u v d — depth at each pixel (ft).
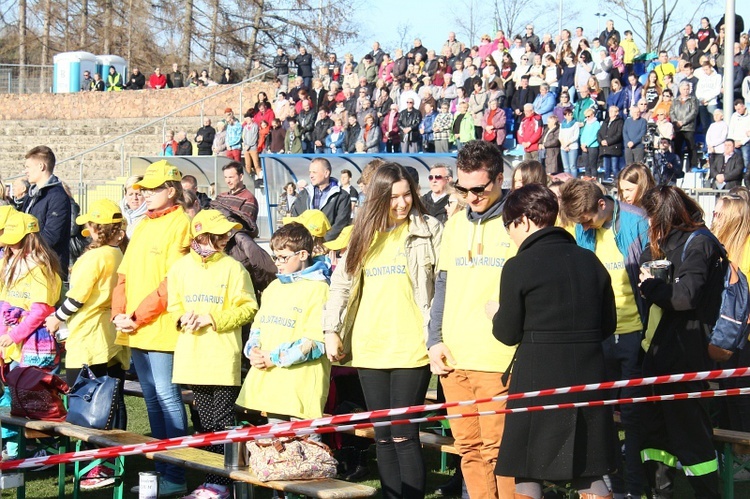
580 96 78.89
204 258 24.56
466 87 86.17
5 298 28.12
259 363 22.98
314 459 20.83
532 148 78.54
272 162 74.64
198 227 24.58
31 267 27.73
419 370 21.27
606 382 18.33
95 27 200.23
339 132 90.58
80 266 27.45
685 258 21.99
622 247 23.65
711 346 22.36
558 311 18.04
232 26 187.83
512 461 18.25
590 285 18.28
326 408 27.86
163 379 25.59
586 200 23.03
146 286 25.86
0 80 156.25
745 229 26.20
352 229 21.63
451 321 20.81
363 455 27.71
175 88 130.62
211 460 22.43
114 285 27.81
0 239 27.84
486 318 20.43
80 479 26.37
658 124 73.51
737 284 22.35
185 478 26.14
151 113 127.75
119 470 23.98
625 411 23.53
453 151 84.12
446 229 21.43
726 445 23.27
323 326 21.99
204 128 102.42
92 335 27.71
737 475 27.09
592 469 17.93
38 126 129.18
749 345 26.25
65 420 25.96
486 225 20.71
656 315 23.50
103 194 89.40
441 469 28.50
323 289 23.16
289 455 20.65
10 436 28.32
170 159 85.35
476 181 20.44
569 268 18.22
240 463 21.71
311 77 108.58
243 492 21.94
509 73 86.69
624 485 23.61
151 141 123.34
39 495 26.20
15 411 26.04
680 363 22.22
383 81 93.40
